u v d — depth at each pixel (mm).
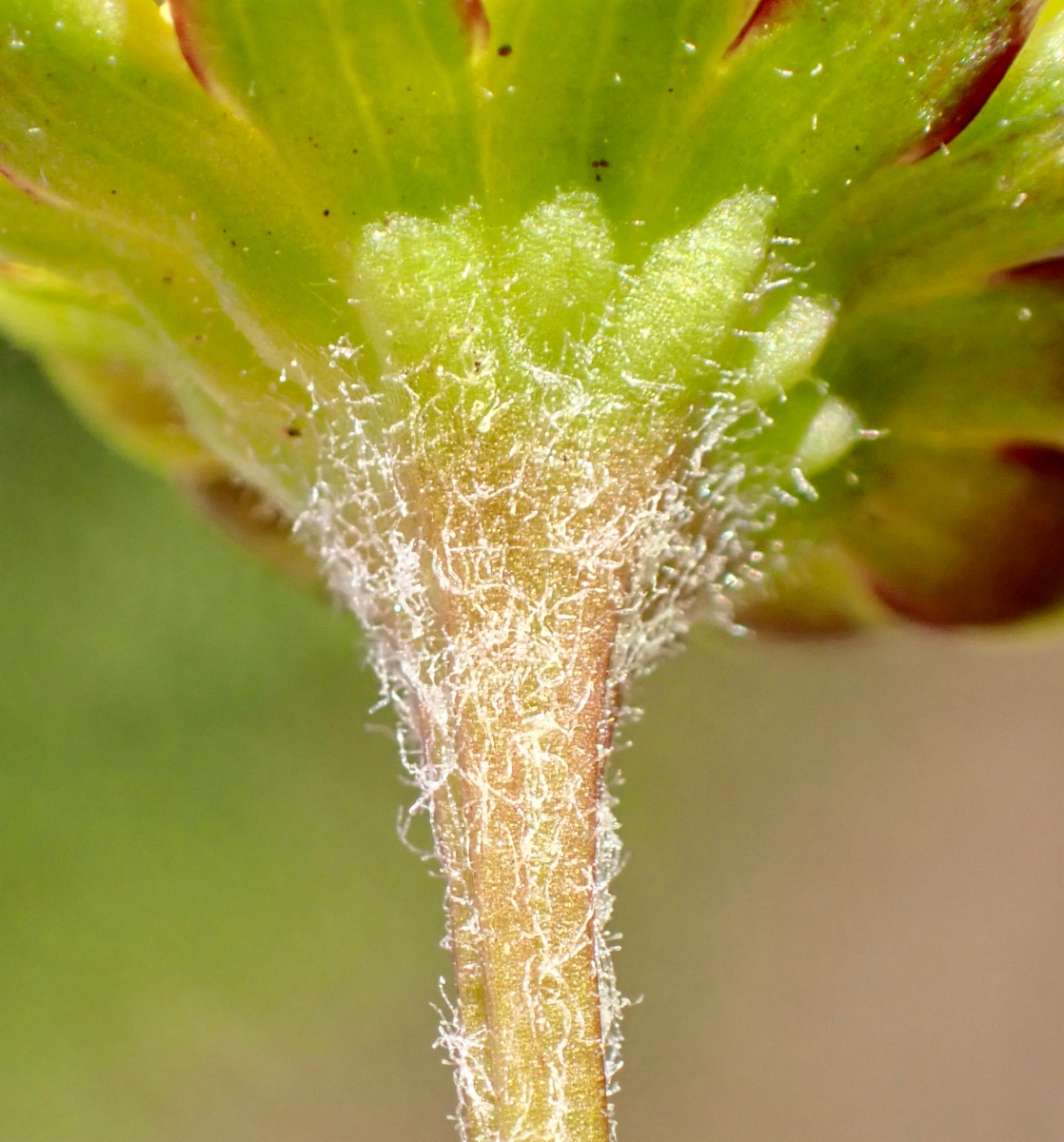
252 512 48
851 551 45
